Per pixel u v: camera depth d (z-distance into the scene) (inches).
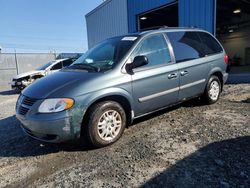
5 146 159.8
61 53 911.0
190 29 204.5
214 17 361.4
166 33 182.5
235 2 559.2
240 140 138.7
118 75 147.6
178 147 135.6
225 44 1013.8
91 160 129.3
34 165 129.6
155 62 167.8
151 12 492.4
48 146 152.6
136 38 166.6
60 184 108.9
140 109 160.6
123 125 151.7
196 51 199.9
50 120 126.7
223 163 114.6
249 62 935.0
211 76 214.4
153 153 130.8
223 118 180.4
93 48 192.9
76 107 130.7
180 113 199.5
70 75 151.3
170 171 111.5
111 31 604.7
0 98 440.1
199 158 121.2
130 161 124.3
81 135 140.3
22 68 832.9
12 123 220.2
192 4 391.2
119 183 105.6
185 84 186.7
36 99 133.3
